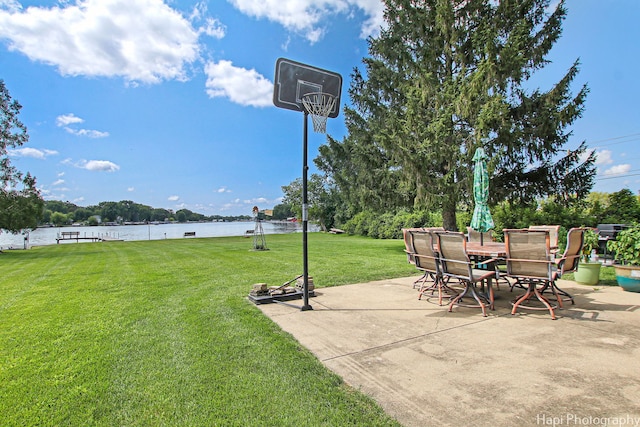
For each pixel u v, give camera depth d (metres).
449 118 10.74
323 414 1.97
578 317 3.75
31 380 2.50
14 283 7.14
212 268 8.58
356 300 4.85
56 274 8.35
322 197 38.06
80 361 2.83
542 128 10.34
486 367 2.52
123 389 2.34
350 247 14.80
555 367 2.48
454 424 1.81
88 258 12.59
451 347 2.95
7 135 19.44
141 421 1.96
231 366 2.67
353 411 1.99
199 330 3.57
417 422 1.85
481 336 3.22
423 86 11.16
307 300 4.36
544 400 2.03
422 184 10.70
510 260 3.90
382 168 12.72
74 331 3.64
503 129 9.96
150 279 7.04
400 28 12.31
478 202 5.50
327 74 5.18
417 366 2.58
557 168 10.84
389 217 22.48
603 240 7.35
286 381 2.40
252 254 12.33
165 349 3.06
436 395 2.13
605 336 3.12
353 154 14.05
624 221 9.87
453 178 11.04
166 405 2.12
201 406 2.10
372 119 13.14
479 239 6.44
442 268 4.39
